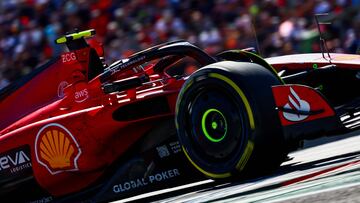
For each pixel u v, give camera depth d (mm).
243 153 18562
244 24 47312
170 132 21031
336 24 41156
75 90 23000
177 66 41219
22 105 24469
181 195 20312
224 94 18812
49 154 22516
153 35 51375
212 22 49562
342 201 13078
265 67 20359
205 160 19312
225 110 18781
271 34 45750
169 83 21672
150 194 24656
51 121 22484
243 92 18344
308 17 44312
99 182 22453
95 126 21859
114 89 21266
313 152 24859
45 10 57094
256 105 18266
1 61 58156
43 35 56406
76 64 23203
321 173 17125
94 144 21953
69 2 56219
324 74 22984
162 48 22047
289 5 45344
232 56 21109
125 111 21531
